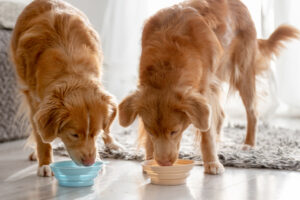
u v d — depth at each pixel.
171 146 2.84
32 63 3.11
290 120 6.39
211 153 3.18
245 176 3.07
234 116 6.39
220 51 3.31
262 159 3.43
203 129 2.79
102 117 2.88
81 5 6.21
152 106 2.83
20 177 3.14
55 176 2.89
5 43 4.60
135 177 3.10
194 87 2.97
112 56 6.20
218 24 3.51
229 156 3.51
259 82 4.45
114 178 3.08
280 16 5.56
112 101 2.99
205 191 2.71
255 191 2.70
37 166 3.48
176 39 3.06
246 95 4.03
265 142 4.32
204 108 2.79
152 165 3.03
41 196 2.66
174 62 2.95
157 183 2.89
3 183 2.98
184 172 2.87
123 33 6.15
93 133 2.84
